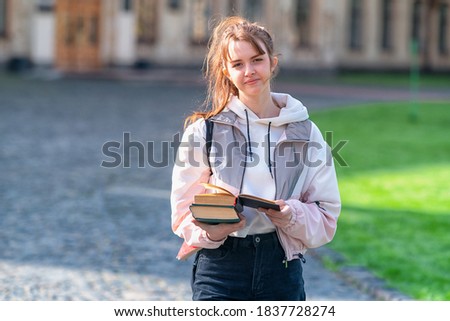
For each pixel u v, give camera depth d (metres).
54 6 57.25
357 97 46.66
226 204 5.77
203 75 6.46
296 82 60.06
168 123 31.23
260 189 6.14
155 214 15.72
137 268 11.88
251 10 67.12
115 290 10.72
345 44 74.50
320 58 70.75
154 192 18.08
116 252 12.76
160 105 38.47
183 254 6.25
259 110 6.20
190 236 6.11
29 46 57.56
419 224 15.33
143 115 33.91
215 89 6.25
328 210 6.26
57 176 19.66
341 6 73.06
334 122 32.88
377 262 12.52
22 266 11.79
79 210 15.88
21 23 57.19
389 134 29.77
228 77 6.18
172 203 6.29
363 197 17.95
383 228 14.96
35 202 16.50
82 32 59.16
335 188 6.28
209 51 6.32
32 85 47.66
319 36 70.62
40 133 27.44
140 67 61.84
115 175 20.09
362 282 11.32
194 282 6.23
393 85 60.06
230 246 6.09
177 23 63.34
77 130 28.52
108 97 41.84
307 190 6.29
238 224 5.84
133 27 60.72
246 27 6.04
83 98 40.75
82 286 10.88
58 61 58.53
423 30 78.69
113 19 60.06
